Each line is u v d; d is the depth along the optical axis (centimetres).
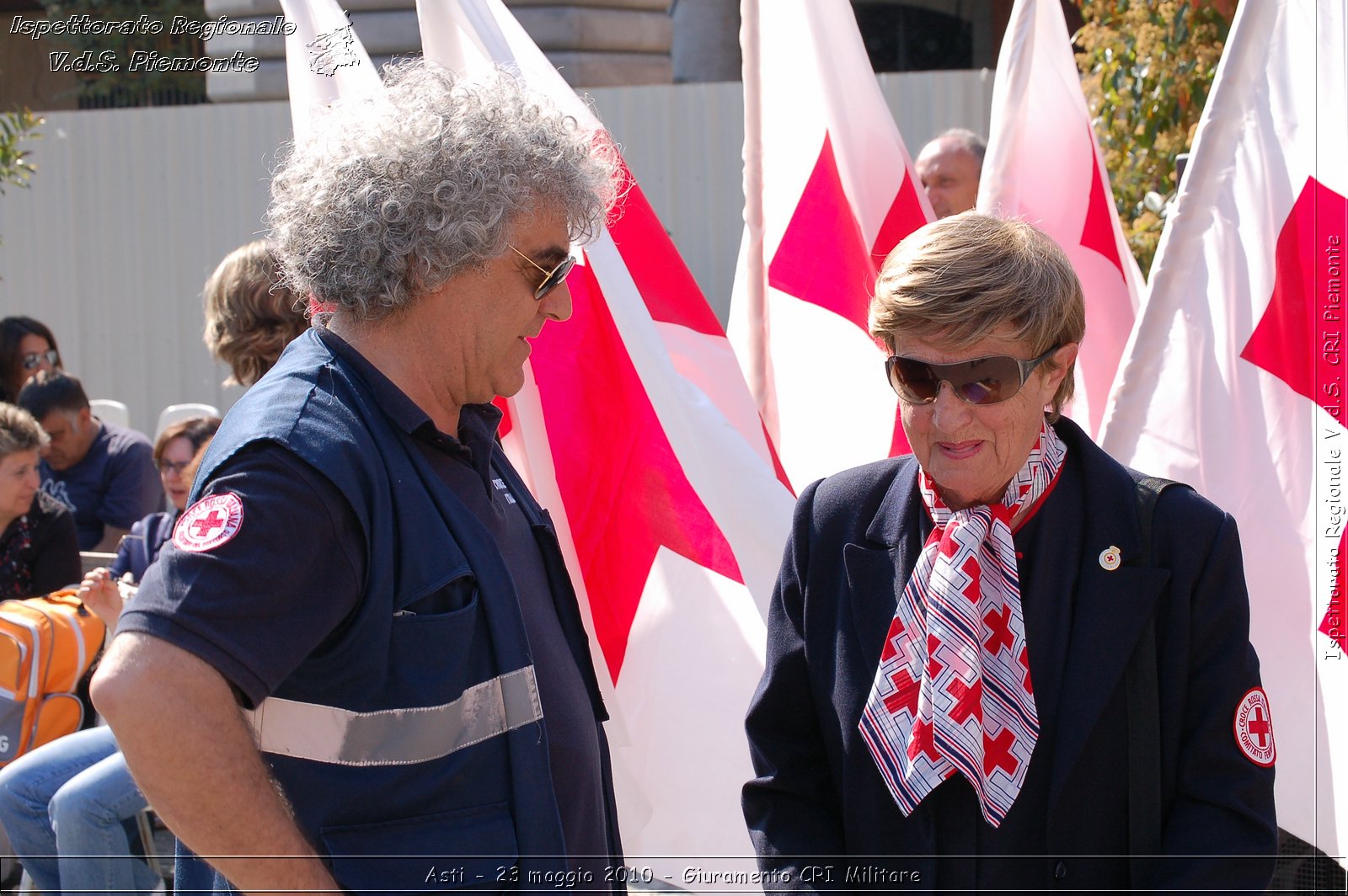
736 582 246
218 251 750
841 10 296
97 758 304
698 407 250
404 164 146
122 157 752
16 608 318
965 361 149
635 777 245
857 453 290
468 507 156
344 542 138
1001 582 156
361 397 148
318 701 142
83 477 485
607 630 245
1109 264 290
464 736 146
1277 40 226
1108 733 153
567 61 732
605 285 246
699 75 874
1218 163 230
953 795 157
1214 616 154
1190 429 231
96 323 768
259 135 738
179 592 130
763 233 303
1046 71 289
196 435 361
